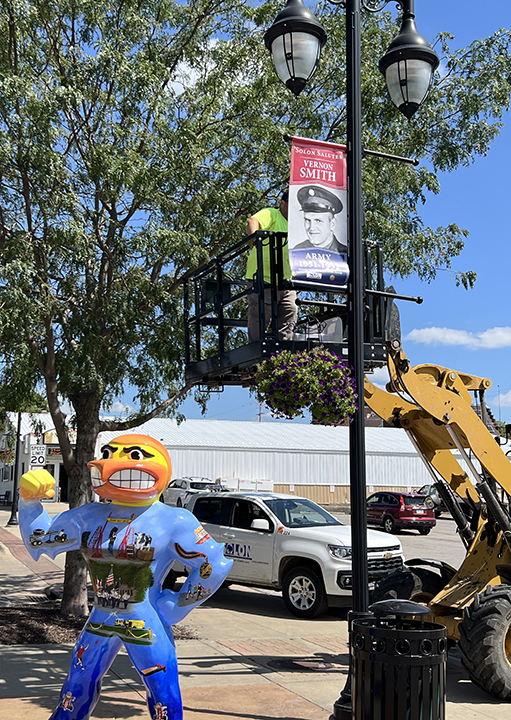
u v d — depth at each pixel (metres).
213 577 4.54
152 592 4.54
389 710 3.98
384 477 40.38
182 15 9.90
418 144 10.38
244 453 37.78
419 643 4.03
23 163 8.06
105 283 9.35
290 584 10.55
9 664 7.08
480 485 7.41
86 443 9.31
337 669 7.38
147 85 8.65
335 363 5.36
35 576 13.33
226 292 7.18
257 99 9.91
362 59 10.23
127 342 9.19
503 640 6.53
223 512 12.05
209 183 9.48
